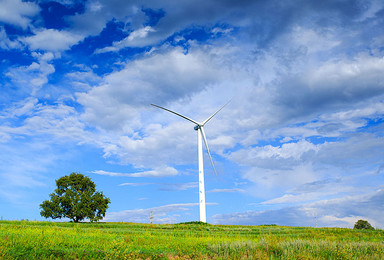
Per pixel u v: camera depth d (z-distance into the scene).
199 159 76.88
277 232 43.84
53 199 66.94
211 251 19.53
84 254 15.84
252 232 43.44
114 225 46.12
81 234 24.91
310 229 49.34
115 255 16.19
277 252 19.86
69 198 67.06
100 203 70.88
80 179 70.75
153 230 39.47
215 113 80.12
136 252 16.95
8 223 37.81
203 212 72.62
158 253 17.78
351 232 42.38
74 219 69.38
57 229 29.45
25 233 21.81
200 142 78.00
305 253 18.23
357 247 20.80
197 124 78.25
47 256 15.06
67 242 18.69
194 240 24.48
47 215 66.31
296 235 36.22
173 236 29.55
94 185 72.38
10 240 17.03
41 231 24.28
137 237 24.27
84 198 68.12
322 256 18.34
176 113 76.88
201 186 74.69
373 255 18.06
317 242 22.61
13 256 14.16
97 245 18.55
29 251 15.36
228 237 31.20
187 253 18.50
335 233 40.06
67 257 15.18
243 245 20.78
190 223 67.12
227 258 17.16
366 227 76.44
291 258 17.19
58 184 69.50
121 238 22.05
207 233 36.97
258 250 19.25
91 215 68.06
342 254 18.45
